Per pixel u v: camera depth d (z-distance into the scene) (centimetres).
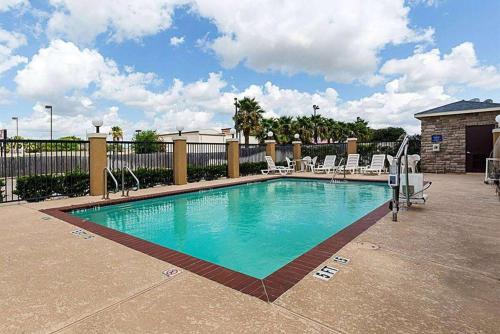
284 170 1591
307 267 304
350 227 458
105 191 832
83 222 522
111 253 359
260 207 776
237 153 1394
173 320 211
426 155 1455
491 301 232
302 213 698
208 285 269
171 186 1045
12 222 522
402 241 386
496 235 409
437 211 566
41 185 771
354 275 283
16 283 274
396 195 495
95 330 200
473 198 702
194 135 3109
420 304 229
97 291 258
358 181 1193
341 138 3881
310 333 194
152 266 316
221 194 994
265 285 266
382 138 3928
